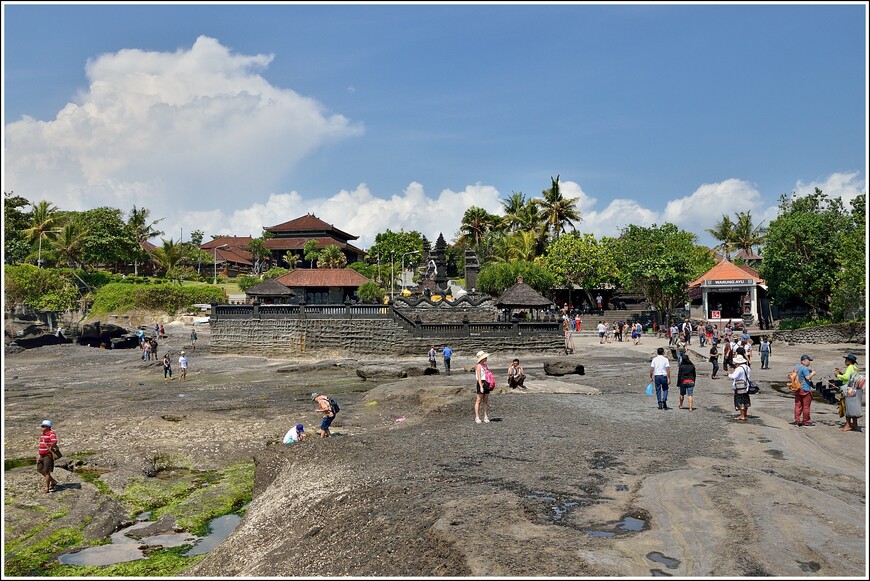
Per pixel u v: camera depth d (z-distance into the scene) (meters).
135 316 79.06
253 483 15.97
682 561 8.56
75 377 42.75
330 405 19.27
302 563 9.80
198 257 124.00
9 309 72.44
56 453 15.57
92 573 10.86
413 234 125.12
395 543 9.89
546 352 47.88
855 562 8.40
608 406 21.77
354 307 50.75
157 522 13.59
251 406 27.86
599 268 74.62
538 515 10.62
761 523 9.85
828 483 12.07
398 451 15.83
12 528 13.01
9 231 91.44
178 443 20.50
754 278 60.03
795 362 36.25
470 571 8.56
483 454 15.01
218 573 10.32
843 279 44.06
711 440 16.09
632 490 11.81
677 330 49.09
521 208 115.00
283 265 137.75
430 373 38.41
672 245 71.69
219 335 54.53
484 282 76.69
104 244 95.62
